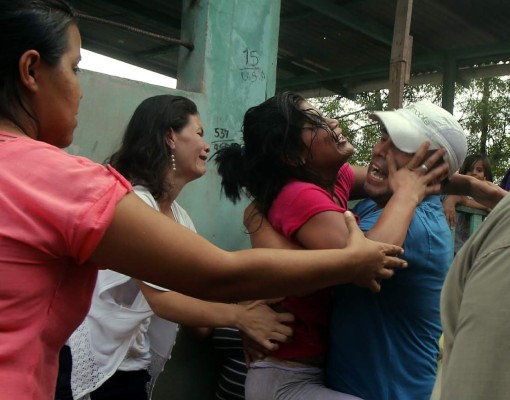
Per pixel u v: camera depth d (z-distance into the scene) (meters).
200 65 2.84
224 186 1.81
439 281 1.60
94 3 5.61
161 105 1.99
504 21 6.00
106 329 1.77
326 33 6.38
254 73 3.00
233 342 2.25
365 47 6.71
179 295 1.77
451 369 0.97
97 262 0.95
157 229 0.96
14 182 0.90
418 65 7.17
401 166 1.62
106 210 0.91
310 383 1.63
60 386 1.65
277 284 1.11
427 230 1.57
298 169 1.66
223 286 1.05
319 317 1.66
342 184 1.93
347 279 1.25
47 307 0.94
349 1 5.63
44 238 0.90
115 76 2.51
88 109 2.43
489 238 1.02
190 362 2.45
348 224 1.38
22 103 0.98
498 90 10.05
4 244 0.89
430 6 5.77
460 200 3.30
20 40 0.94
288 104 1.64
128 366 1.87
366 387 1.55
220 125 2.87
